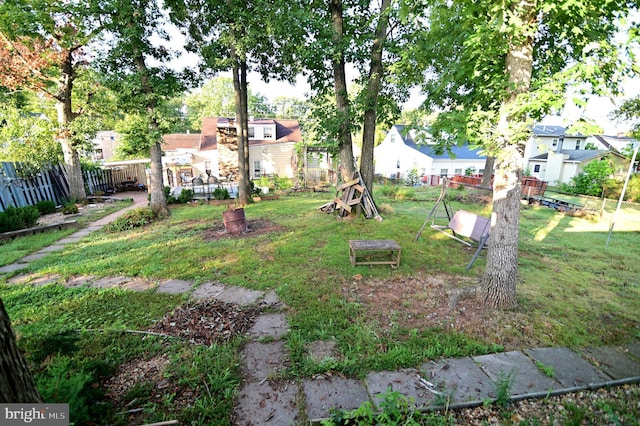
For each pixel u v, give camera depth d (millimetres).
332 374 2756
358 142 36938
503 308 3938
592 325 3646
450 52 4176
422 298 4266
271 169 24688
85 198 13422
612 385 2639
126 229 8508
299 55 7793
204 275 5066
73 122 12258
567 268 5664
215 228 8367
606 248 7090
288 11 7117
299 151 22766
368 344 3168
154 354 2961
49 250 6555
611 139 32594
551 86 2924
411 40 7129
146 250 6418
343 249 6293
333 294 4340
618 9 3076
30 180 11195
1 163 9883
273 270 5254
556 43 3889
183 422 2207
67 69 12016
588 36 3131
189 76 10430
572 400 2477
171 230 8219
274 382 2654
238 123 11906
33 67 10742
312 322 3590
